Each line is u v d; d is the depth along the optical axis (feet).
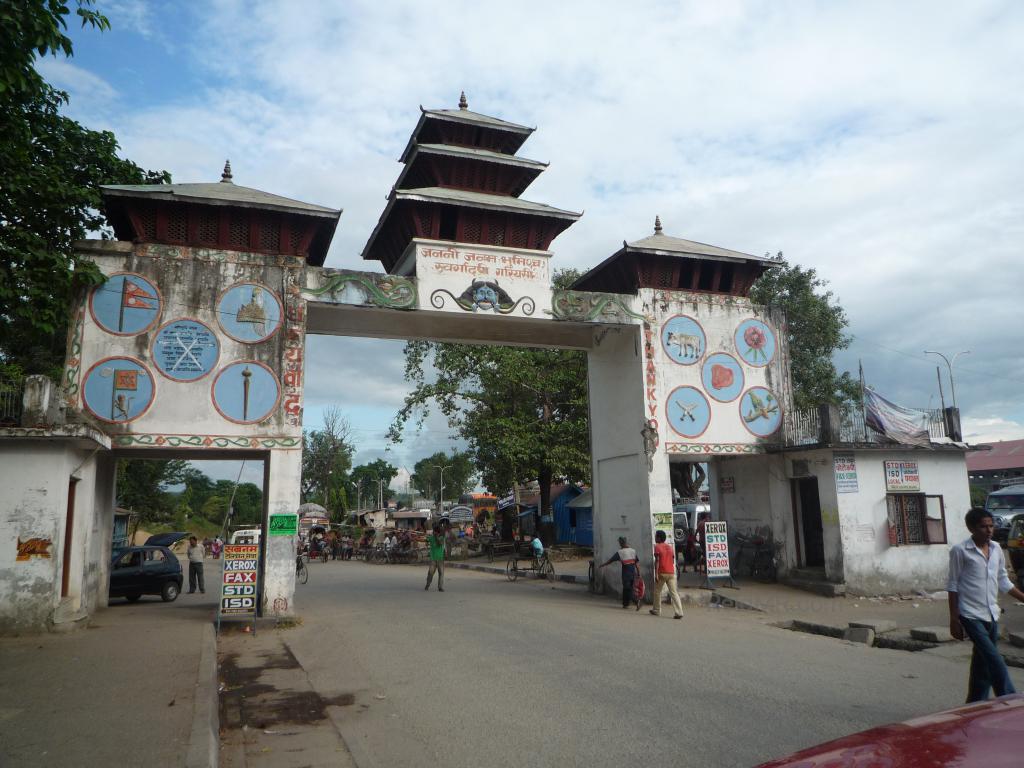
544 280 51.85
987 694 19.53
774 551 57.98
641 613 46.29
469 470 292.61
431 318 53.88
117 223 46.06
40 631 34.73
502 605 49.55
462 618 42.78
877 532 53.21
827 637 37.01
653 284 56.39
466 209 50.06
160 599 63.98
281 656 32.81
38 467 35.60
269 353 44.27
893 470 54.60
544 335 60.34
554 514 121.08
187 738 18.04
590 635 36.63
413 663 30.01
